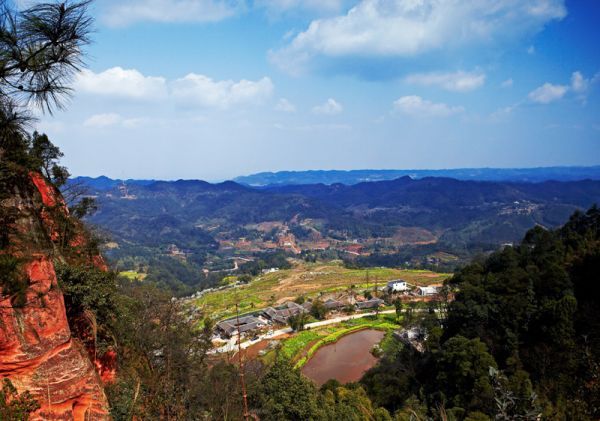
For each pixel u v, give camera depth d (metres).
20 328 13.04
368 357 76.31
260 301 133.50
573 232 67.00
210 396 27.89
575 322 42.16
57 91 10.99
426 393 46.16
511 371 39.88
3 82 10.66
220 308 125.06
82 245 21.50
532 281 52.69
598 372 13.52
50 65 10.48
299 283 160.38
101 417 15.20
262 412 33.59
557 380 27.94
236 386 30.47
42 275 13.93
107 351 19.92
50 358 13.70
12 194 14.03
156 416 21.72
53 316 13.99
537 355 41.16
